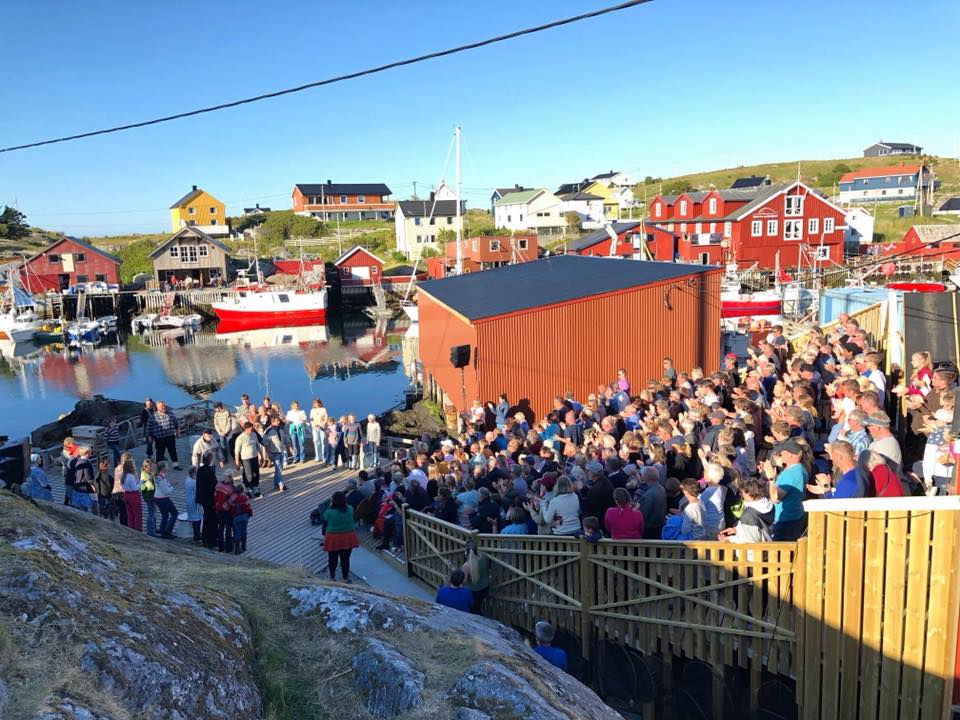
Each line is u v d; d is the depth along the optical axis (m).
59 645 4.51
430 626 6.57
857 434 8.66
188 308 69.69
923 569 6.30
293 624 6.60
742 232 57.75
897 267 46.81
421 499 11.95
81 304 64.00
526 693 5.46
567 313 20.62
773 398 14.86
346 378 42.47
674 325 22.14
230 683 5.25
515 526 9.71
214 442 16.25
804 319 34.81
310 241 101.75
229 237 107.31
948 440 8.11
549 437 14.72
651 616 8.29
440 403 28.69
